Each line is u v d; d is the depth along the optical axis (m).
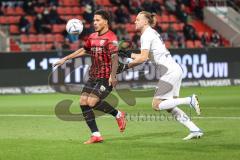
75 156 25.30
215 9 94.69
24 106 51.47
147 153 25.91
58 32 81.50
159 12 89.75
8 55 66.50
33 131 34.12
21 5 85.62
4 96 64.06
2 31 78.44
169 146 27.80
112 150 26.75
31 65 67.38
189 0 95.44
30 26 81.12
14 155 25.61
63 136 31.86
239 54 76.50
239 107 48.97
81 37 77.56
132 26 85.69
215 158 24.55
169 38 83.75
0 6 84.44
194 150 26.58
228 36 92.56
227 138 30.41
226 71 75.88
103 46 28.98
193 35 85.81
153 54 29.95
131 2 89.50
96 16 29.11
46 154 25.83
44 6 84.44
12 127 36.09
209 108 48.12
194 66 73.88
